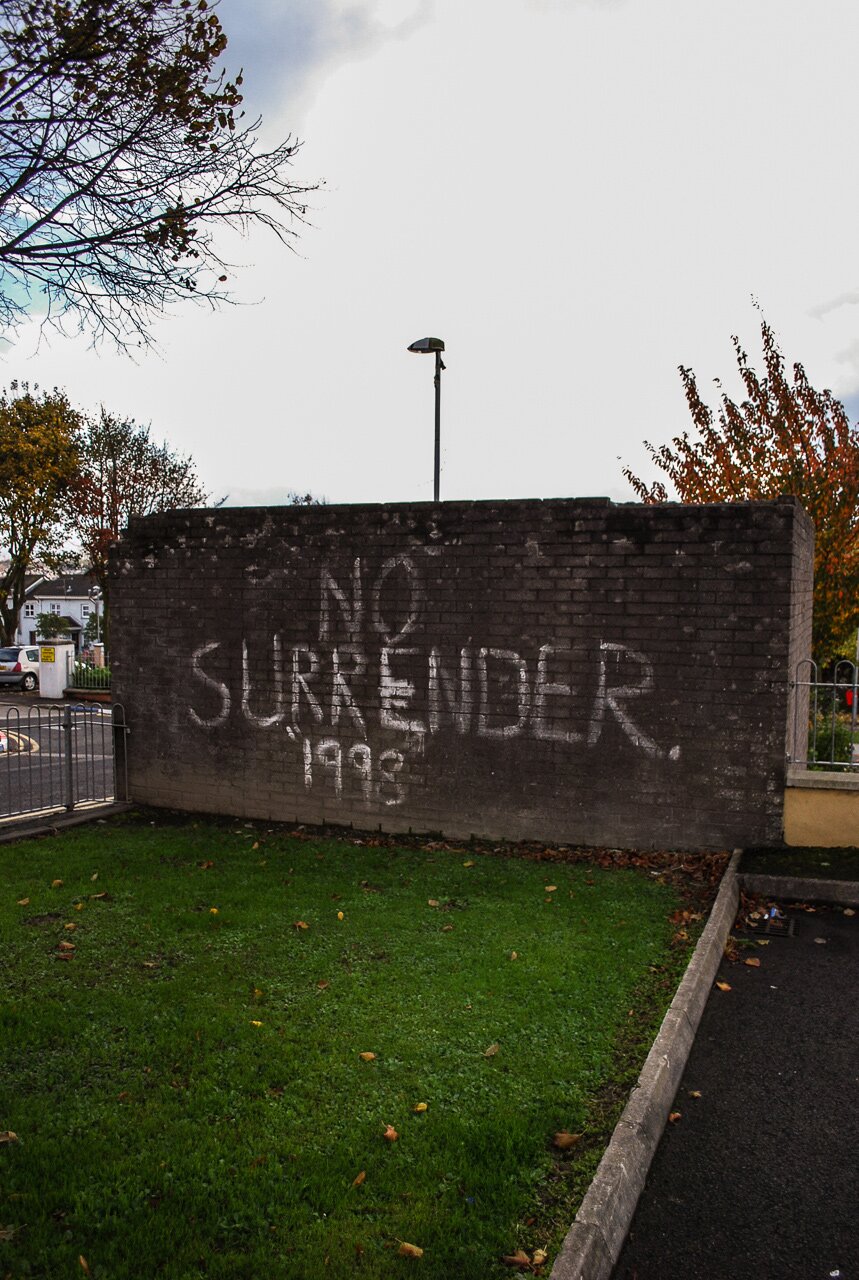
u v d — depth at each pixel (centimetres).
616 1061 391
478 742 779
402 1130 336
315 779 853
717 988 488
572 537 733
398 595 803
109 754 1463
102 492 3094
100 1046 402
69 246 463
